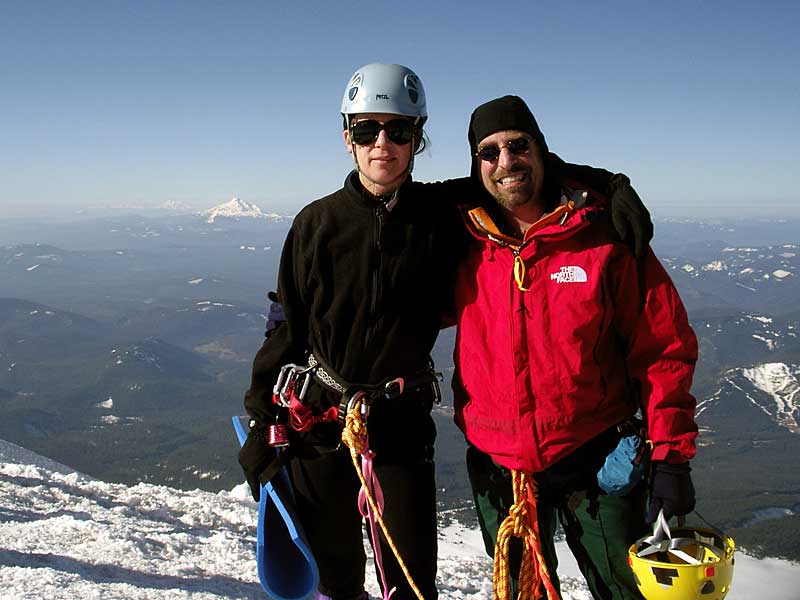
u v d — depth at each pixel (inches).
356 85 89.4
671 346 85.3
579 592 161.2
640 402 88.2
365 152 89.5
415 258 89.4
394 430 89.8
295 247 91.5
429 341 93.0
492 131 87.6
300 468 92.7
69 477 227.1
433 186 94.8
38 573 118.0
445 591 152.5
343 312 89.6
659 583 79.0
